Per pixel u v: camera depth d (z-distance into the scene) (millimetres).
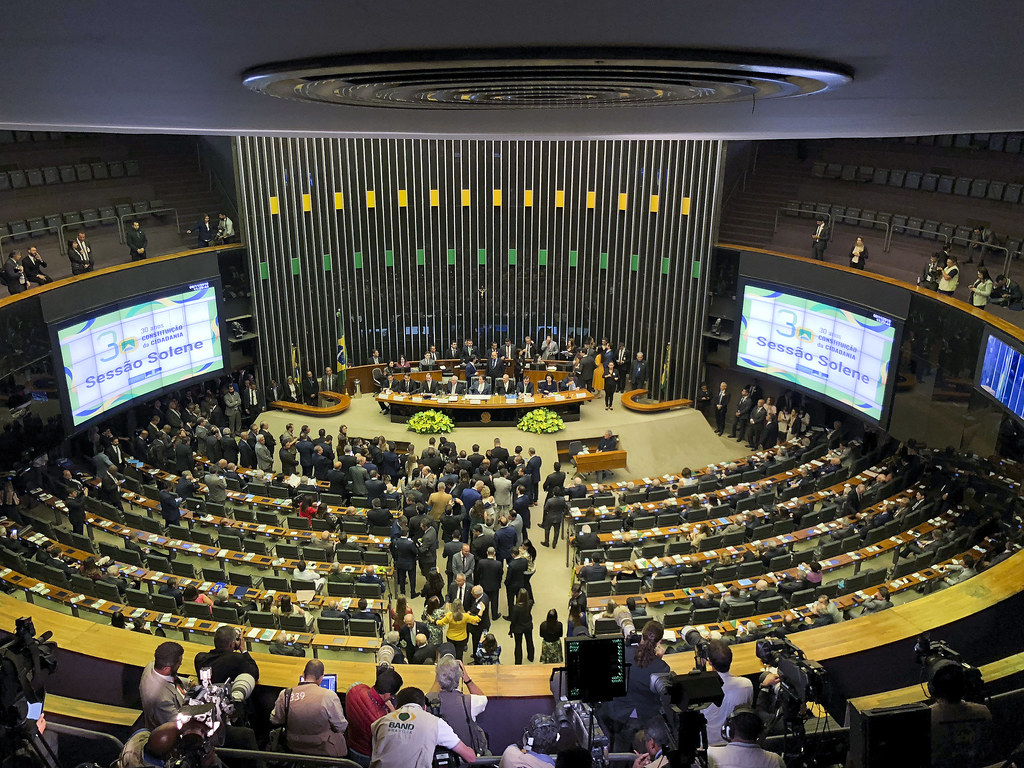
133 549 17234
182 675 8359
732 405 28172
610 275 29281
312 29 2770
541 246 29609
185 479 19609
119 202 24734
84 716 7531
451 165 28719
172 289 23469
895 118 5609
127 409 22625
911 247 22797
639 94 4750
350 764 5281
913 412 20453
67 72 3475
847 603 15109
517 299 30344
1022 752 4859
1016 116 5285
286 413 26562
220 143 26469
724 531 18484
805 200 25969
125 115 5344
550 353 28594
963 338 18391
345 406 26672
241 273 26531
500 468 20250
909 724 4512
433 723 5832
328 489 20859
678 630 14047
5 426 18578
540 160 28578
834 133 7227
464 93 4758
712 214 26344
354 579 16391
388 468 21766
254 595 15539
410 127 6949
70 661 8531
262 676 8562
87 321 20859
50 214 23047
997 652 9141
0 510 17656
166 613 14664
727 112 5469
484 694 8211
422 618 13781
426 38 3053
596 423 25578
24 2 2168
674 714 4910
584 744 6059
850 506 19172
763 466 21875
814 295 23359
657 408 26484
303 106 5176
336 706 6461
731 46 3199
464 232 29484
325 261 28141
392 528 16797
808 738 5793
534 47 3396
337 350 29219
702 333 27438
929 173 23031
